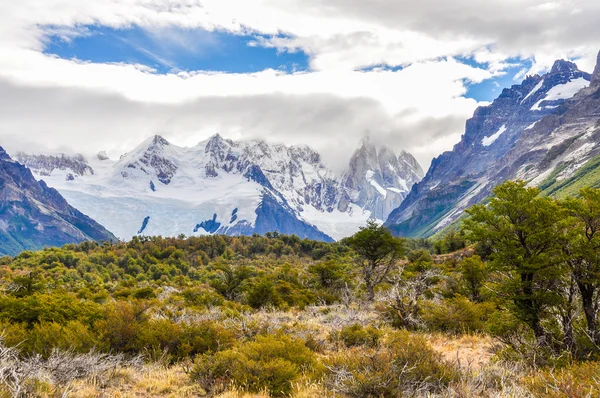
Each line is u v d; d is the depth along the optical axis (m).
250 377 12.24
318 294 43.91
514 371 12.17
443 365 11.56
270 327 20.44
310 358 13.83
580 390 9.16
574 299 15.64
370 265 45.00
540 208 15.09
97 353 14.01
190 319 22.88
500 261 15.79
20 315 17.09
